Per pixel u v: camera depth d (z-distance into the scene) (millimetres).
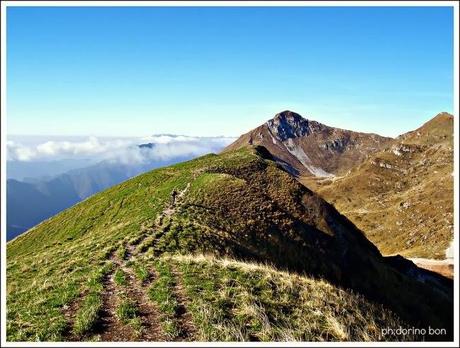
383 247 151875
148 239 29844
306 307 16469
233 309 15406
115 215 58969
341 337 14656
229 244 34031
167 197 54281
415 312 39000
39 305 16344
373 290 42094
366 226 180500
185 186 58969
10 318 15406
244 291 16922
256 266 21328
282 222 47812
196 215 41781
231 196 51938
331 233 51938
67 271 23156
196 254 28453
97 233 44062
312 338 14133
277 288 17922
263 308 15398
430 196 177250
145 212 45625
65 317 15000
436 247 119250
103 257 24812
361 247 54688
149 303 16234
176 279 18969
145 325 14281
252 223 44406
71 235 58719
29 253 51656
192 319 14680
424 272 67812
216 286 17672
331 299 17922
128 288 18156
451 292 60219
